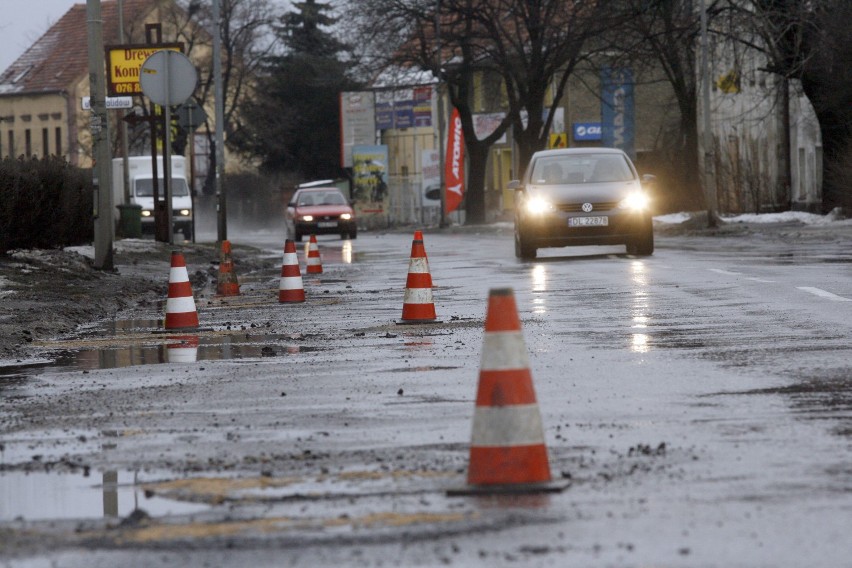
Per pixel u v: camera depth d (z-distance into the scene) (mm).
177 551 14031
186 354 33375
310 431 21156
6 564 13688
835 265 55906
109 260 62438
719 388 24078
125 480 17844
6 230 60688
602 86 154625
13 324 40531
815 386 23875
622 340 32219
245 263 83688
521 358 16625
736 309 38750
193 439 20797
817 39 108625
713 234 98688
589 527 14492
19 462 19406
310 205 138375
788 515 14719
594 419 21328
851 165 108250
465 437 20156
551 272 59281
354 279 63281
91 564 13609
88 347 35656
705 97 105438
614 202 70562
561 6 148500
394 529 14633
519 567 13031
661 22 131625
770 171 155875
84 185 77250
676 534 14070
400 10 155750
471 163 170125
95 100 61438
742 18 118750
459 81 167375
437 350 32094
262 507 15930
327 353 32344
